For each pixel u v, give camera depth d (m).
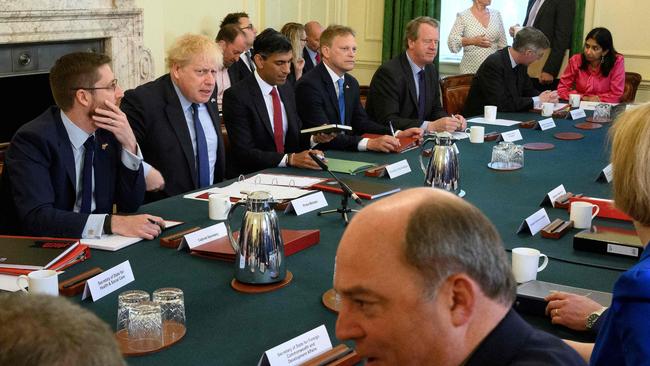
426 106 4.74
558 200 2.62
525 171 3.20
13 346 0.59
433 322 0.88
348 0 7.74
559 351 0.92
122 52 5.50
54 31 4.99
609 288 1.87
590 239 2.14
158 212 2.47
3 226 2.32
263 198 1.83
